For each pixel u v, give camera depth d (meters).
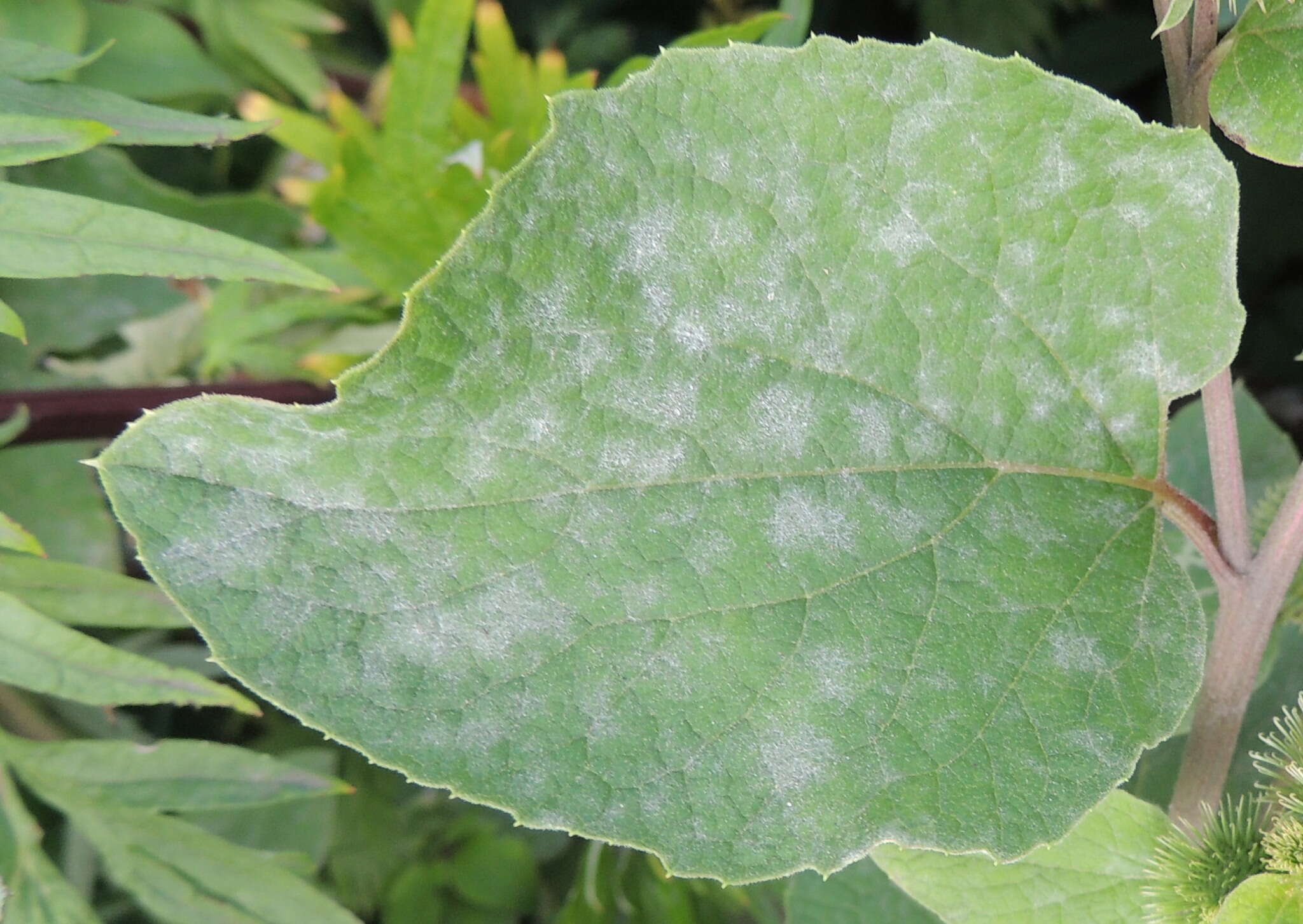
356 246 0.57
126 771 0.51
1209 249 0.42
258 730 0.65
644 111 0.41
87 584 0.51
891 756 0.42
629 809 0.41
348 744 0.40
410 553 0.41
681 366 0.41
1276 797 0.45
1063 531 0.42
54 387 0.60
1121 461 0.43
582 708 0.41
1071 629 0.42
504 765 0.41
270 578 0.40
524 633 0.41
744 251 0.41
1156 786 0.51
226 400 0.40
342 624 0.40
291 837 0.61
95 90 0.48
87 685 0.48
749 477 0.42
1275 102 0.42
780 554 0.42
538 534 0.41
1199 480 0.57
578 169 0.41
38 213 0.46
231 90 0.63
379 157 0.55
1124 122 0.41
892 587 0.42
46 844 0.56
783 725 0.41
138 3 0.64
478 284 0.41
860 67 0.41
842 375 0.42
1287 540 0.44
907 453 0.42
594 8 0.85
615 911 0.61
